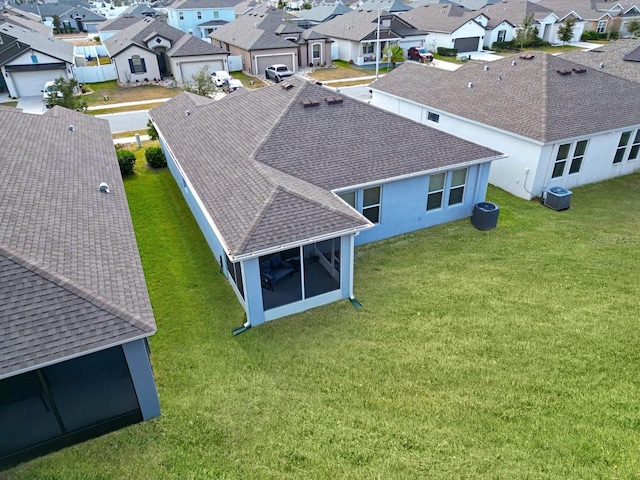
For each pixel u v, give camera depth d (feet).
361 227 36.86
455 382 30.81
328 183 43.65
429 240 49.85
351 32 159.22
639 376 30.94
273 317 37.55
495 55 170.30
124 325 25.23
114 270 29.63
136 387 27.32
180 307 39.04
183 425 28.22
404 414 28.53
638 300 38.78
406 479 24.66
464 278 42.68
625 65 84.94
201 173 46.80
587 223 52.70
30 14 238.07
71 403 26.04
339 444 26.71
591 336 34.65
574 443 26.40
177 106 69.82
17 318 24.12
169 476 25.18
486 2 240.12
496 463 25.36
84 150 50.06
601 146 61.05
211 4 209.46
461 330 35.73
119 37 153.38
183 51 129.80
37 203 33.71
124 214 38.60
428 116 76.43
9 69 113.39
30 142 44.88
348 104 52.49
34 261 26.32
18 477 25.41
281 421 28.27
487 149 51.75
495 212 50.83
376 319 37.40
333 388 30.58
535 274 42.93
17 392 24.16
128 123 94.99
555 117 58.44
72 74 125.90
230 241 34.30
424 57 154.81
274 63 143.64
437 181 50.29
